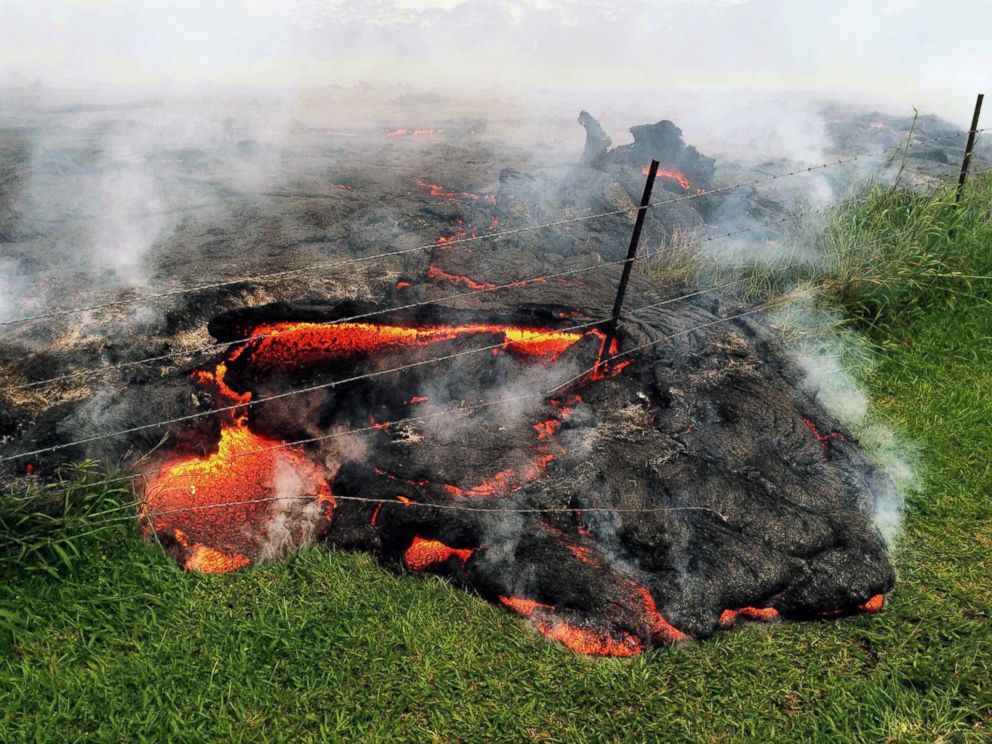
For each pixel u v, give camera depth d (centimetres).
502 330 487
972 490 429
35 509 341
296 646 312
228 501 385
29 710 289
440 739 282
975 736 288
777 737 286
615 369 451
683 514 358
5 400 388
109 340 430
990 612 345
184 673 301
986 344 579
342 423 434
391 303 488
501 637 322
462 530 350
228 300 473
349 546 362
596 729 287
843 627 337
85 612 323
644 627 322
